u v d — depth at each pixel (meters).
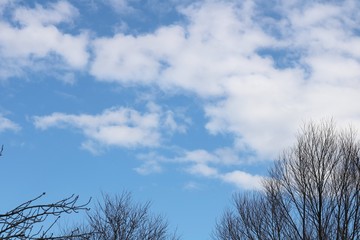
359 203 19.28
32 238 6.27
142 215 22.94
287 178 20.75
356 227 18.91
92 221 20.52
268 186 21.23
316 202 19.72
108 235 21.11
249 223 21.05
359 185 19.53
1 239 6.08
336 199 19.48
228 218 21.84
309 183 20.09
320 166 20.19
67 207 6.52
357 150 20.25
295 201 20.33
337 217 19.17
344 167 19.94
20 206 6.32
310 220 19.61
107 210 21.86
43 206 6.40
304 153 20.69
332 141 20.58
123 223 21.86
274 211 20.58
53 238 6.46
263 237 20.45
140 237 22.36
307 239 19.38
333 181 19.83
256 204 21.45
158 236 22.88
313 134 21.00
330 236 18.88
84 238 7.34
